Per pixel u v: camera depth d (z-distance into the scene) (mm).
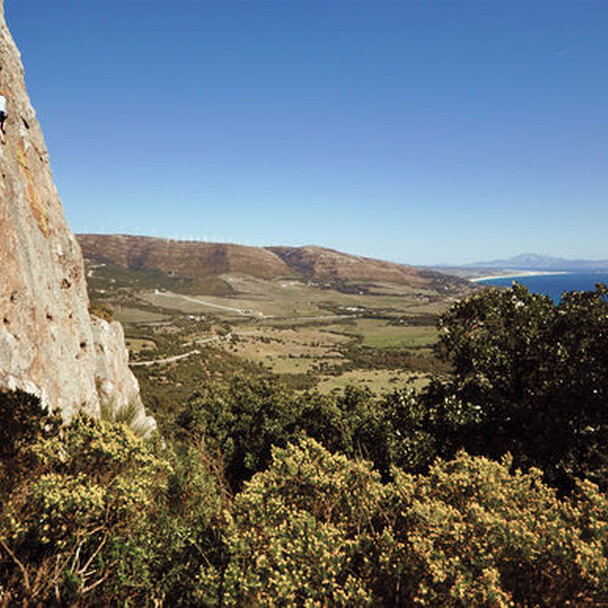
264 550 3111
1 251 7520
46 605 2770
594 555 2600
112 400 10820
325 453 4168
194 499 4055
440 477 3719
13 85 10250
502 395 9516
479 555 2822
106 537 3186
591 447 7816
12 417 4164
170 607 3170
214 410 17250
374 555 3135
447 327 10797
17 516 3170
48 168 12391
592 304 8766
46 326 8867
